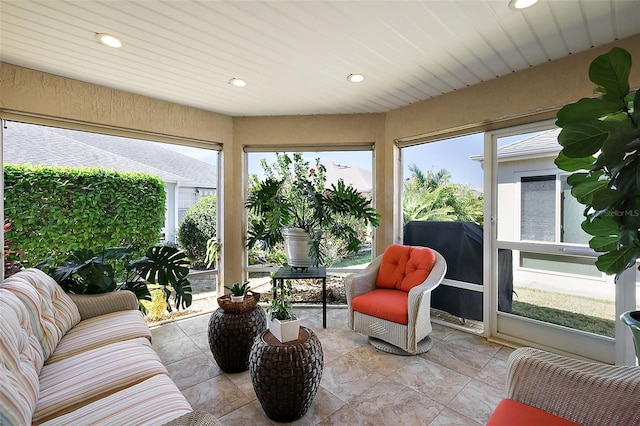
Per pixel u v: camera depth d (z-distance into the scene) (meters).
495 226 2.61
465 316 2.83
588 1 1.56
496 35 1.87
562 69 2.14
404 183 3.31
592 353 2.15
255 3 1.55
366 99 2.96
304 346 1.56
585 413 0.96
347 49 2.03
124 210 2.94
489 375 2.01
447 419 1.58
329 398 1.76
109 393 1.22
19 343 1.22
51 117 2.41
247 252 3.61
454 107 2.74
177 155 3.29
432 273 2.50
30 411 1.01
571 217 2.24
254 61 2.19
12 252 2.39
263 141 3.46
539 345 2.39
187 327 2.89
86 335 1.70
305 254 3.02
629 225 1.07
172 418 1.04
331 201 3.12
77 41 1.92
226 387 1.88
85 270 2.14
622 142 1.00
